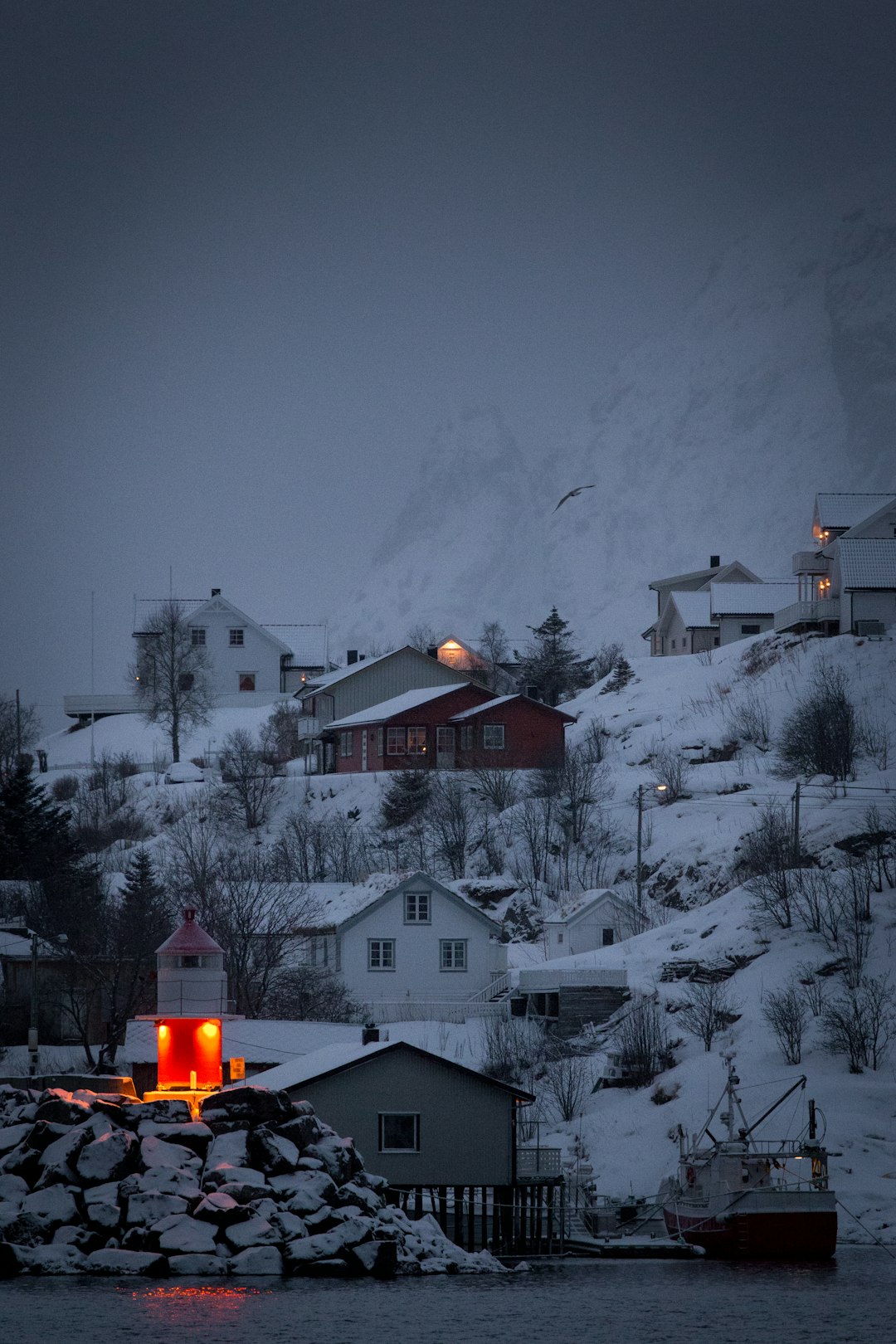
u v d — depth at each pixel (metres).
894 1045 150.12
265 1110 93.75
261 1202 87.25
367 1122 112.81
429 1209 117.62
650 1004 168.62
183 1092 98.12
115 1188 86.62
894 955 164.12
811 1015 157.00
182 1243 83.94
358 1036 139.50
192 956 100.06
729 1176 115.44
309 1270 84.38
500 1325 77.31
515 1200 115.19
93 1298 77.69
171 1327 72.44
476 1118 114.31
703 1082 148.88
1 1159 88.50
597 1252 113.38
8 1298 77.44
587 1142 143.75
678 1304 87.38
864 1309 86.69
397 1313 77.88
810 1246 111.56
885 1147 132.62
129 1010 163.75
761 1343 76.44
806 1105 139.88
